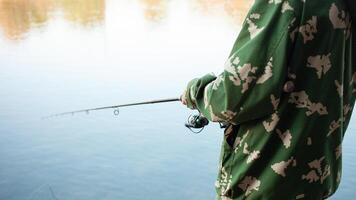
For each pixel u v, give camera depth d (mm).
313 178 1415
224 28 15258
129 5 20203
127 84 9773
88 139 7141
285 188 1414
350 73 1455
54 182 6062
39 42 13750
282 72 1310
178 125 7555
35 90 9258
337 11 1337
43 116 7871
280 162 1396
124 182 6125
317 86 1352
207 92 1454
